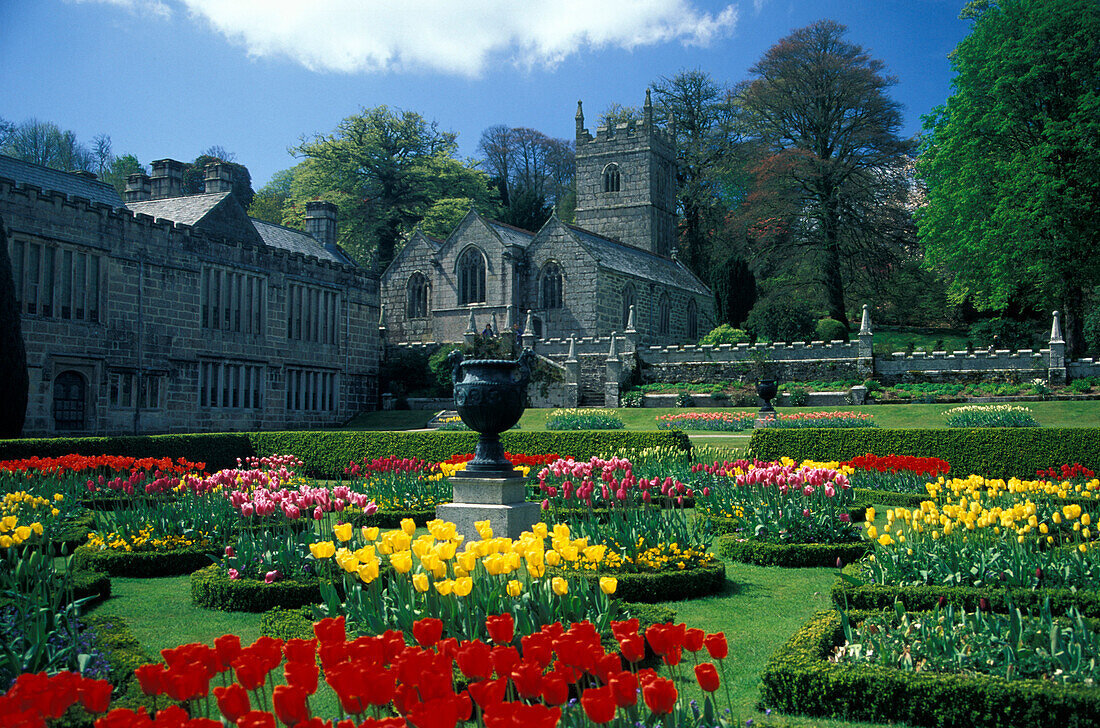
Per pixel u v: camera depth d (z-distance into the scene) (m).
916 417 34.97
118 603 9.55
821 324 56.16
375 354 51.75
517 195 83.00
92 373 34.22
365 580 6.70
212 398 39.94
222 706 3.63
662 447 19.97
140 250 36.34
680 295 65.00
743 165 73.06
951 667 5.92
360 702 3.89
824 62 63.28
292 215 74.69
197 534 11.66
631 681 3.81
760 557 11.44
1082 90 38.84
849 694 5.76
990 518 8.80
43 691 3.83
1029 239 38.69
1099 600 7.59
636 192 71.44
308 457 24.14
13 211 31.42
